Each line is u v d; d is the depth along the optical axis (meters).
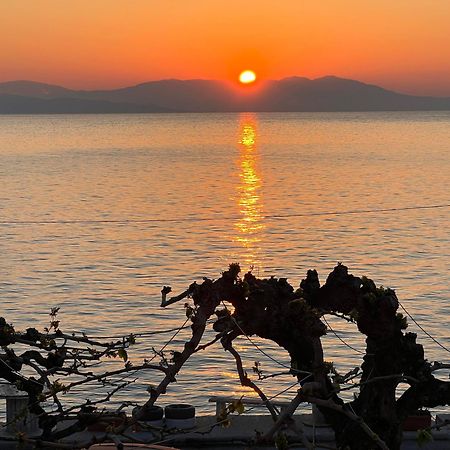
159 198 119.56
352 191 126.19
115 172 161.75
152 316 46.59
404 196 118.81
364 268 65.19
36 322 46.12
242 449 11.40
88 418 8.01
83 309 49.25
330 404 7.49
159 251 74.19
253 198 119.12
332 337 38.38
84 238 81.75
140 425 8.06
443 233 84.00
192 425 11.60
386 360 8.14
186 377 33.22
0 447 10.71
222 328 7.70
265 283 7.89
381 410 8.17
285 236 82.75
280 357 35.72
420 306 50.03
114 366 33.25
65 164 182.00
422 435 8.35
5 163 185.00
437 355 37.66
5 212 103.50
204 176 153.88
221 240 80.62
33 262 67.81
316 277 8.22
